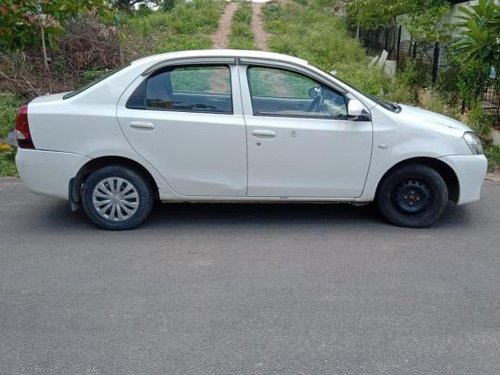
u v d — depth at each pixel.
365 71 13.91
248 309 3.81
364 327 3.58
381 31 18.70
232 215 5.80
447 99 10.66
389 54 17.02
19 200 6.23
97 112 5.06
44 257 4.67
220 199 5.30
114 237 5.15
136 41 13.70
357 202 5.42
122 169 5.17
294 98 5.23
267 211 5.95
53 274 4.34
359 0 19.95
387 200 5.41
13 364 3.17
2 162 7.48
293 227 5.46
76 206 5.32
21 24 8.42
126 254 4.75
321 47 17.67
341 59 16.62
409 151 5.21
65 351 3.29
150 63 5.16
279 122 5.13
